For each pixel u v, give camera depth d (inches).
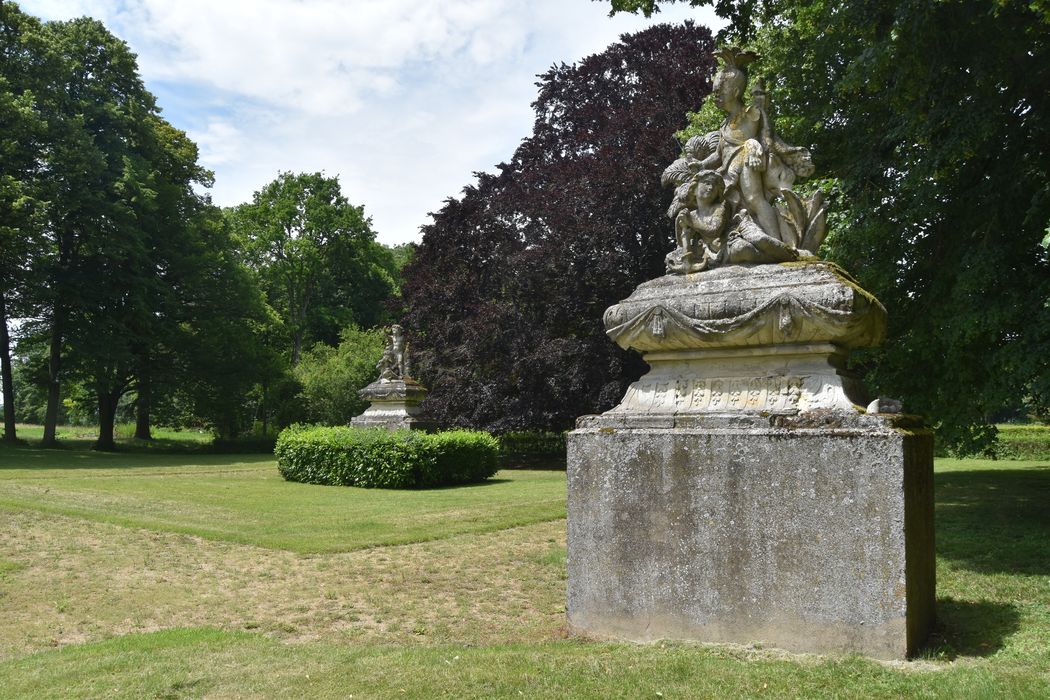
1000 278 387.2
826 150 491.5
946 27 370.6
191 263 1285.7
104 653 203.8
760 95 230.2
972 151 384.2
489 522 438.6
